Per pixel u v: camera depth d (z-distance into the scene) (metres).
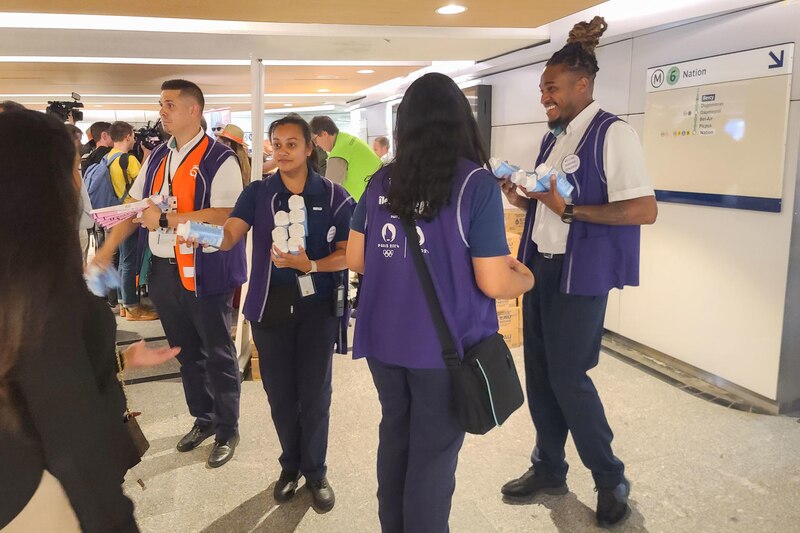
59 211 0.90
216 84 6.98
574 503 2.39
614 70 4.03
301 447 2.41
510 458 2.75
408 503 1.61
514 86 5.20
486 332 1.58
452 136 1.47
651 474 2.56
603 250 2.05
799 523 2.22
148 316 5.26
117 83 6.60
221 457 2.73
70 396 0.88
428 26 3.87
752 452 2.73
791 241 2.97
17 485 0.85
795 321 3.06
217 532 2.25
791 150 2.91
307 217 2.23
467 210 1.47
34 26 3.46
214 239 2.07
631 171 1.99
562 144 2.16
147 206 2.45
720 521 2.24
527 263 2.29
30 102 9.16
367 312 1.63
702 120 3.36
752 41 3.04
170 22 3.61
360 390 3.56
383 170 1.65
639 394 3.39
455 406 1.55
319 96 9.32
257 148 3.72
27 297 0.85
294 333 2.29
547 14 3.48
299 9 3.24
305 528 2.27
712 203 3.35
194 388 2.89
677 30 3.49
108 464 0.94
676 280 3.69
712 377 3.50
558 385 2.18
